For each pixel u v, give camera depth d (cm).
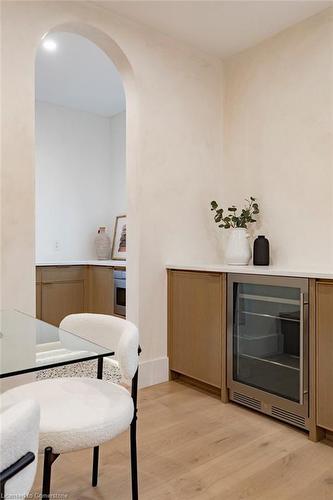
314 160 255
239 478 166
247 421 221
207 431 208
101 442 107
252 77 296
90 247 481
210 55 310
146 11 256
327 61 249
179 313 279
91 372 287
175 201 291
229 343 245
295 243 266
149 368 276
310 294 201
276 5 247
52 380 142
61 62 344
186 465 176
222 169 319
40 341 125
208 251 311
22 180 220
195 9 253
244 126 302
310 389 202
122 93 418
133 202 277
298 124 265
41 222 442
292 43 269
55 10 235
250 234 297
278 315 223
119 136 482
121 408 118
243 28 273
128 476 167
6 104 215
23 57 222
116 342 143
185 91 297
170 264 287
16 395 126
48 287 390
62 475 168
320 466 176
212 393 263
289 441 198
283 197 274
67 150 461
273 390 226
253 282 231
